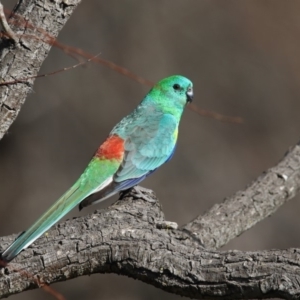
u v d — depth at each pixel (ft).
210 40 60.03
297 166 30.86
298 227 54.75
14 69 22.47
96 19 59.26
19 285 21.80
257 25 60.34
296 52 60.13
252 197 29.58
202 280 20.68
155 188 56.39
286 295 19.36
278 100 59.47
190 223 28.14
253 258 20.42
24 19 22.48
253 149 58.65
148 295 52.80
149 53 59.31
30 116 59.11
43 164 58.90
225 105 59.21
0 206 57.36
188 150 58.13
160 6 59.98
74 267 22.20
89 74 59.06
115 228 22.65
